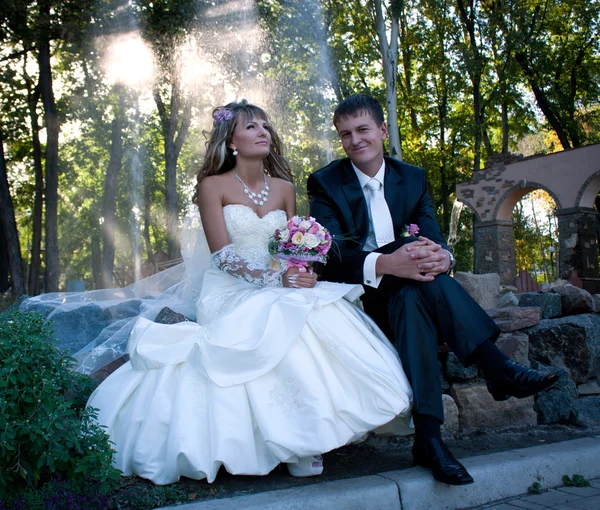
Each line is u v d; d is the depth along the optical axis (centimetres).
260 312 288
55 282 2014
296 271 316
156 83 2041
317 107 1956
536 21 2400
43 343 249
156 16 1870
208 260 378
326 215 353
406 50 2514
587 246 1983
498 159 2184
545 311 428
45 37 1928
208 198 351
